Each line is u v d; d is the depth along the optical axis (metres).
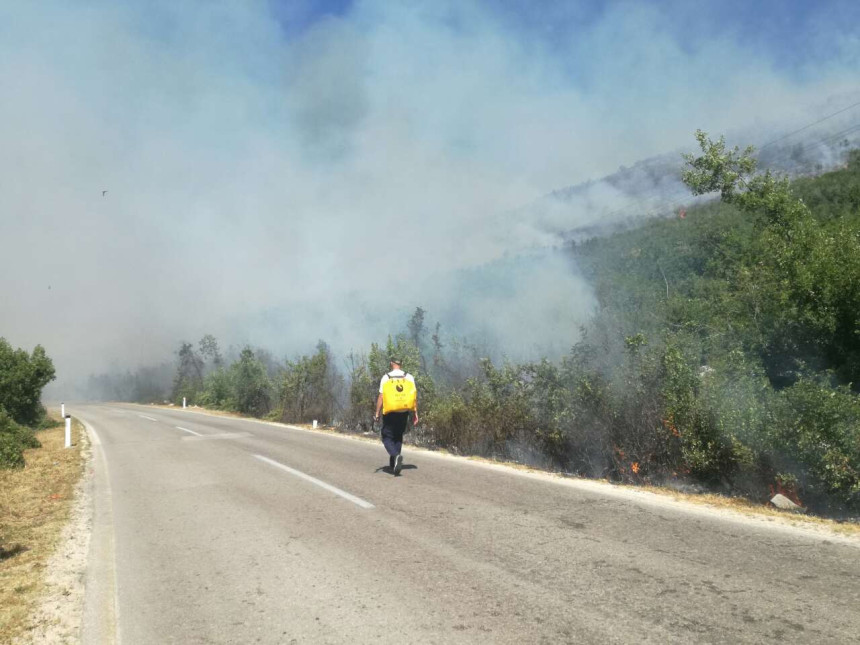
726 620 3.51
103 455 13.23
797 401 6.31
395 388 8.73
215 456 11.85
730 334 9.77
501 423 10.42
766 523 5.54
